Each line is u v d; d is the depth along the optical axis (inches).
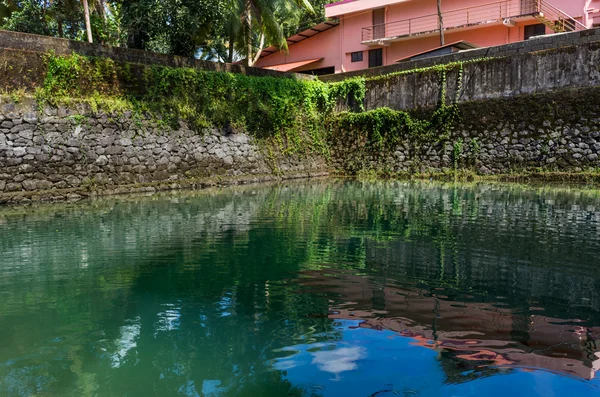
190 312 125.6
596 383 83.6
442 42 805.9
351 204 357.1
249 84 637.3
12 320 122.0
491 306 126.3
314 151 724.7
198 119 568.4
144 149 510.3
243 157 620.4
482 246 203.8
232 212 319.3
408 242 215.3
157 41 593.3
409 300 132.5
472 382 84.5
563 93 529.7
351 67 995.3
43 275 164.6
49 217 302.7
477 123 596.1
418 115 650.2
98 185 463.8
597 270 161.9
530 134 553.0
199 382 87.8
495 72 581.6
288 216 299.4
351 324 114.7
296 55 1065.5
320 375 88.7
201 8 599.8
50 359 98.9
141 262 181.9
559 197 376.5
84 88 472.1
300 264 176.4
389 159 676.7
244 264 177.0
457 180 582.6
